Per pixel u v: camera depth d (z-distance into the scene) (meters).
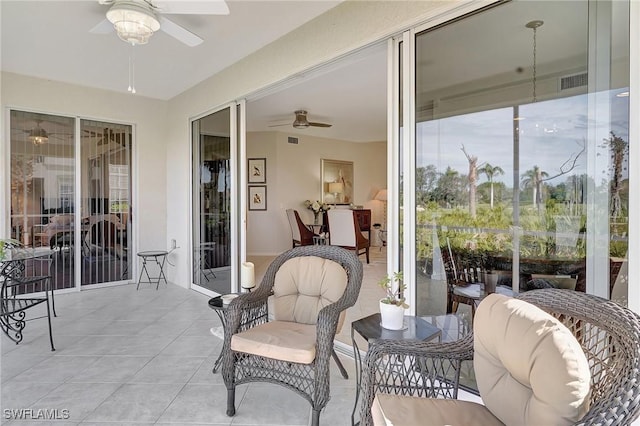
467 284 2.09
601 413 0.85
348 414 1.93
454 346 1.41
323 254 2.36
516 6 1.86
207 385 2.22
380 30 2.38
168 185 5.16
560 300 1.26
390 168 2.38
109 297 4.29
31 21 2.89
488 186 2.00
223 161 4.10
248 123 6.71
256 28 3.01
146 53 3.53
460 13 2.04
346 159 8.47
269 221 7.51
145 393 2.12
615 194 1.54
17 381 2.26
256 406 2.00
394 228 2.38
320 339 1.79
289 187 7.66
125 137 4.91
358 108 5.56
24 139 4.19
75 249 4.54
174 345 2.85
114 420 1.86
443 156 2.16
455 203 2.13
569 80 1.70
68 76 4.19
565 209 1.71
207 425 1.83
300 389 1.84
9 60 3.71
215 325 3.31
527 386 1.08
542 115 1.80
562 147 1.73
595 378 1.06
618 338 1.01
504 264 1.95
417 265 2.27
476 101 2.03
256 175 7.50
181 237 4.86
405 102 2.29
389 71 2.37
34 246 4.25
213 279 4.32
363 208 8.36
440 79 2.15
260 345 1.84
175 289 4.70
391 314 1.74
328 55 2.73
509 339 1.14
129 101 4.88
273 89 3.44
